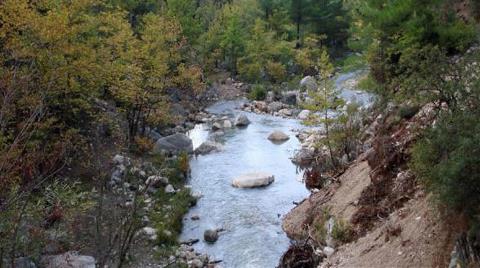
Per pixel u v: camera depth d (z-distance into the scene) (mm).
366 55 27938
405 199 14930
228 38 53844
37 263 12789
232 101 46562
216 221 21156
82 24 23672
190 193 23531
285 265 16531
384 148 17594
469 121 10133
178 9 47438
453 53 22469
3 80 12156
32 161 12422
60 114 21812
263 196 23781
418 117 17297
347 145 23125
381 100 21672
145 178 23781
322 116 30031
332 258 15812
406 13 23516
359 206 17188
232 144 32625
